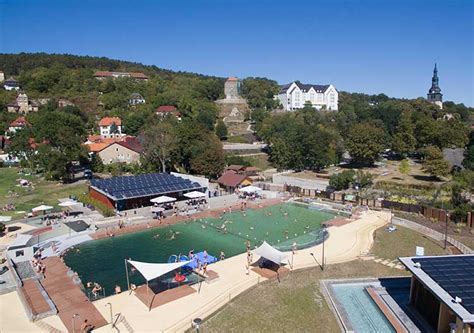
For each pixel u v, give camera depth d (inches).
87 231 2361.0
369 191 3334.2
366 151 4473.4
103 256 1988.2
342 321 1284.4
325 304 1424.7
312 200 3267.7
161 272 1512.1
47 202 3036.4
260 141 6348.4
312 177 3983.8
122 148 4500.5
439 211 2581.2
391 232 2369.6
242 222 2657.5
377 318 1320.1
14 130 6097.4
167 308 1397.6
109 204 2866.6
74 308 1401.3
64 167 3673.7
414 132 5064.0
